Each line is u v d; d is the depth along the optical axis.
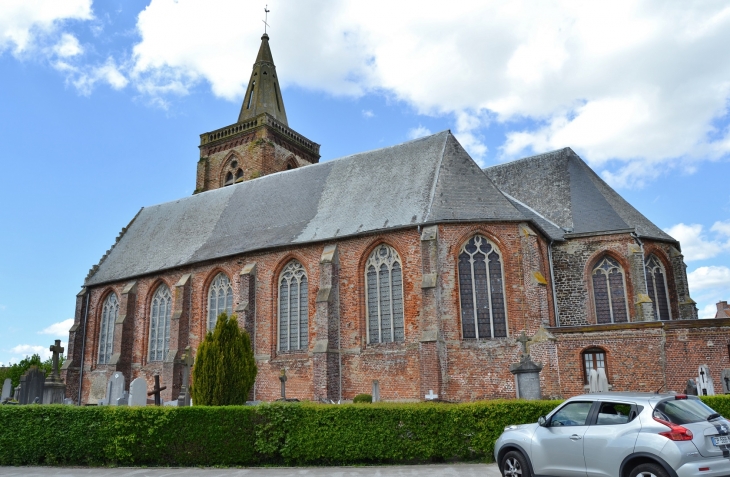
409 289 30.64
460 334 29.31
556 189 37.72
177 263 41.38
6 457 18.70
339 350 32.09
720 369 24.23
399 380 29.94
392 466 16.66
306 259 34.78
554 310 33.22
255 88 57.91
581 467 11.68
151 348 42.00
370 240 32.69
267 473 16.05
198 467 17.47
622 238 33.03
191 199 49.47
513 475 13.06
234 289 37.56
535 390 23.09
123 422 18.14
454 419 17.09
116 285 45.69
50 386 29.86
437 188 32.91
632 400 11.51
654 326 25.58
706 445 10.47
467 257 30.64
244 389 24.66
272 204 41.41
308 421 17.47
